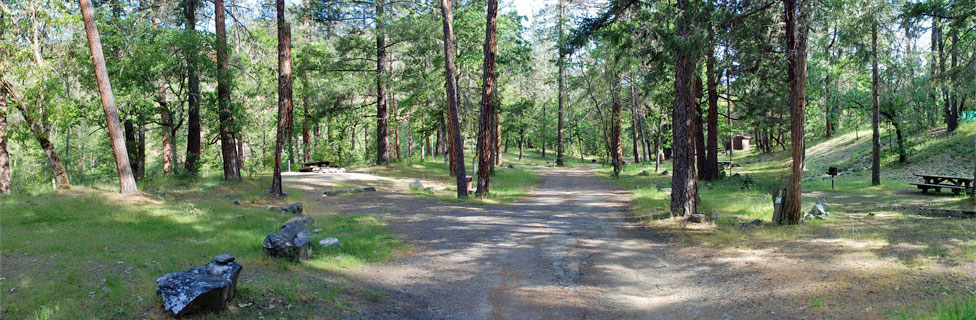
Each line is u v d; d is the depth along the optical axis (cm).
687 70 1217
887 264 624
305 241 748
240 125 2022
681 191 1216
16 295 478
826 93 2650
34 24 1505
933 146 2562
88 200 1232
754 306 532
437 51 2853
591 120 4441
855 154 3027
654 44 1337
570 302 604
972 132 2491
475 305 593
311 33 3753
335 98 3188
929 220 960
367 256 823
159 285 455
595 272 751
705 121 2680
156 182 1839
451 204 1631
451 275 730
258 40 2769
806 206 1254
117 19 1825
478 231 1103
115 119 1391
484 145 1845
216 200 1485
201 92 2075
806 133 3984
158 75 1853
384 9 3116
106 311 437
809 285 572
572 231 1107
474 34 2839
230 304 477
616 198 1853
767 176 2867
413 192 1984
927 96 2522
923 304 468
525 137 7362
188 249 766
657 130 4409
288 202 1545
